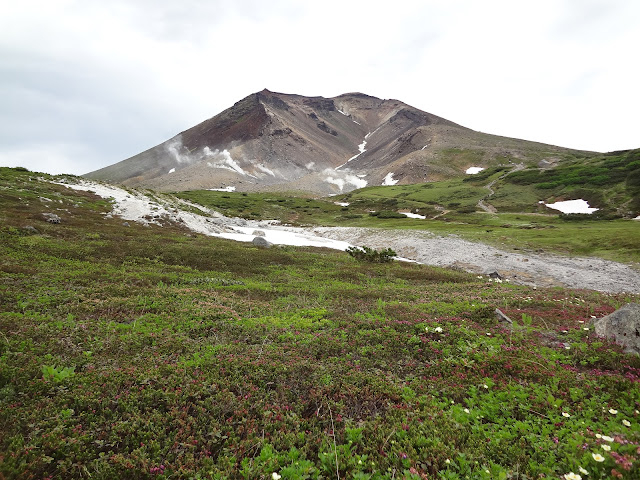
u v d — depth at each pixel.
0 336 10.16
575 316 14.77
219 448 6.41
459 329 12.50
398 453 5.95
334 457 5.84
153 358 9.80
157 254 32.81
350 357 10.71
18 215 39.84
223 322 13.76
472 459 5.69
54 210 48.91
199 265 31.56
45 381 7.79
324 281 28.86
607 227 75.06
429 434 6.42
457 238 67.81
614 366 9.32
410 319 14.41
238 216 127.19
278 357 10.33
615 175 125.75
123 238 38.94
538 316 14.91
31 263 22.75
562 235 62.53
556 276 41.47
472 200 146.25
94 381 8.08
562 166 164.50
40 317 12.30
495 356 9.96
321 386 8.62
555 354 10.17
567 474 5.06
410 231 78.88
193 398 7.82
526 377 8.89
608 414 6.94
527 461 5.64
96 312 14.02
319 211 151.25
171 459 5.97
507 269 46.00
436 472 5.46
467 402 7.74
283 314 15.73
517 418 7.16
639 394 7.47
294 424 7.09
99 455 5.88
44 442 5.93
